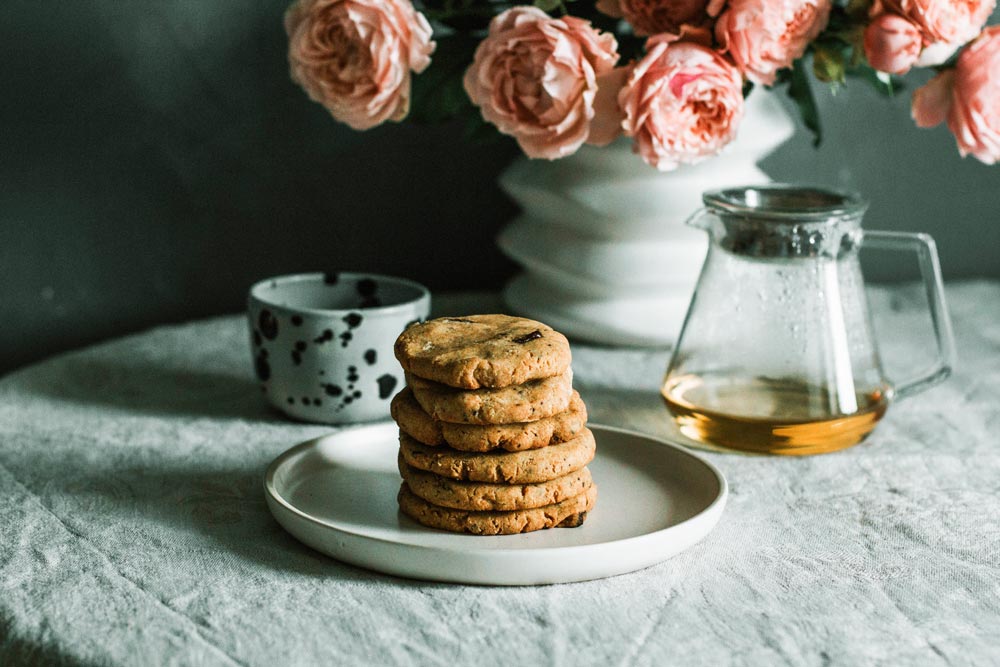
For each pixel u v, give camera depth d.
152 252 1.09
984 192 1.18
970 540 0.73
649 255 0.95
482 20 0.89
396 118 0.84
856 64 0.82
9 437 0.85
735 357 0.80
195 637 0.65
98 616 0.67
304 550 0.72
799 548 0.72
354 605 0.67
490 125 0.90
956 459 0.82
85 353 1.00
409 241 1.13
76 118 1.05
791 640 0.65
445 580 0.69
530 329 0.74
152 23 1.05
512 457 0.71
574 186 0.94
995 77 0.80
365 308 0.92
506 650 0.64
